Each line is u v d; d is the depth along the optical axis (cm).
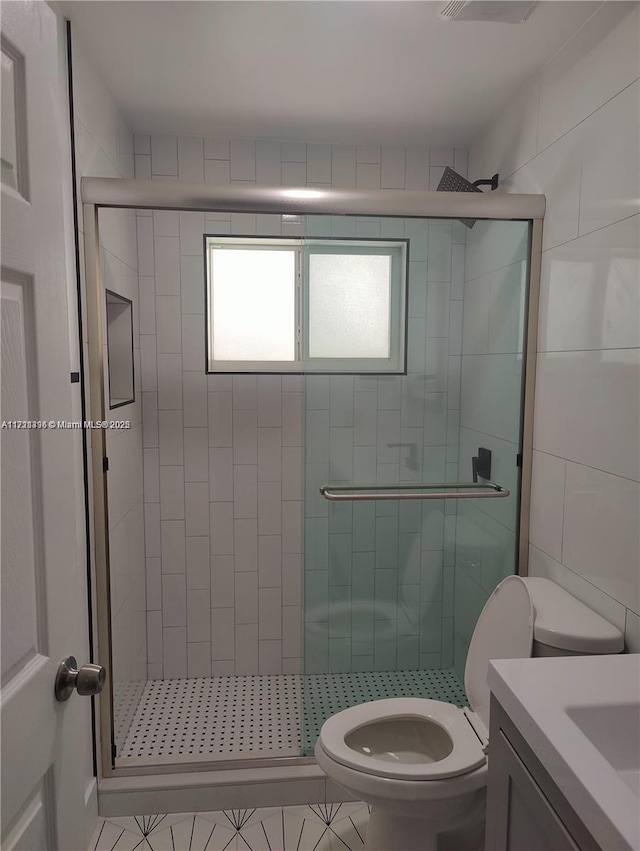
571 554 165
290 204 175
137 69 179
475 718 160
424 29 156
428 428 194
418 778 137
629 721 99
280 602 253
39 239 77
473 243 187
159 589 247
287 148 233
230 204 173
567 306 166
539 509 185
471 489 196
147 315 234
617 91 140
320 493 195
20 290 73
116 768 184
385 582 200
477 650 171
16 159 72
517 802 103
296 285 246
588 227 154
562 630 142
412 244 186
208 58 172
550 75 172
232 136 229
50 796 81
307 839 169
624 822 71
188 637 251
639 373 134
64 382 85
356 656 200
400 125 219
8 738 68
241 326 247
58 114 83
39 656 78
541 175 179
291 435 247
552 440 176
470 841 159
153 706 229
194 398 240
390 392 192
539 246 182
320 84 188
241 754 192
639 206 133
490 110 207
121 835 171
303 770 186
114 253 195
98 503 179
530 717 95
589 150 153
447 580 201
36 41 75
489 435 194
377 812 154
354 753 146
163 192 169
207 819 177
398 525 198
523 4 136
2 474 67
